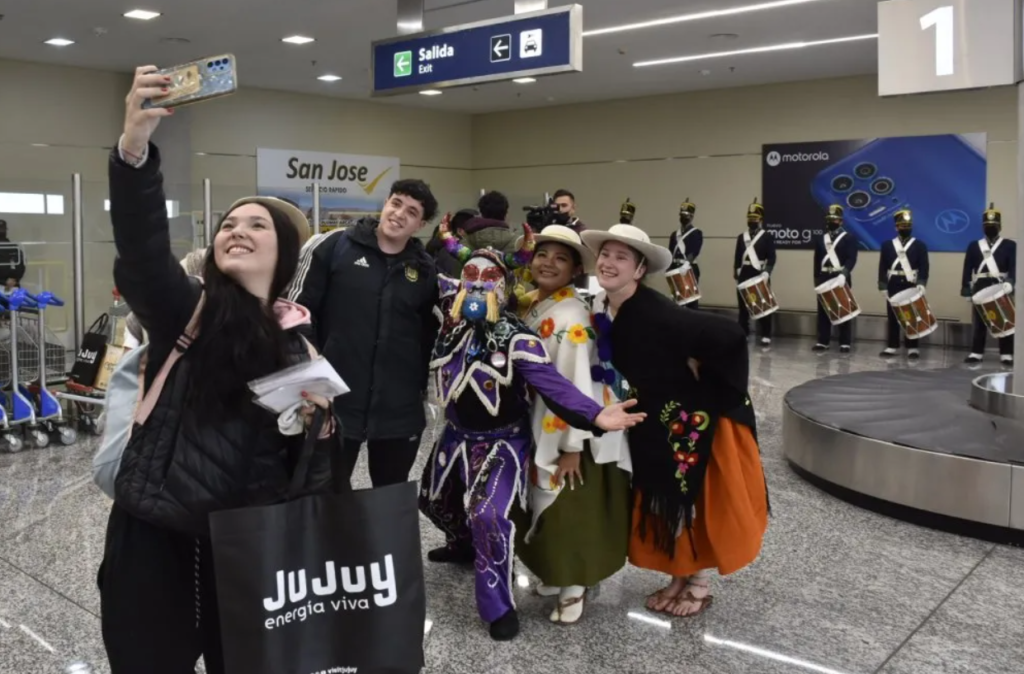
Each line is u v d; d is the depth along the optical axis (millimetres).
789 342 12078
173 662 1697
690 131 14078
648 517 3092
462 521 3477
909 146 12203
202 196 7945
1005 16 4500
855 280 12734
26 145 10531
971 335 11492
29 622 3096
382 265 3104
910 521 4266
